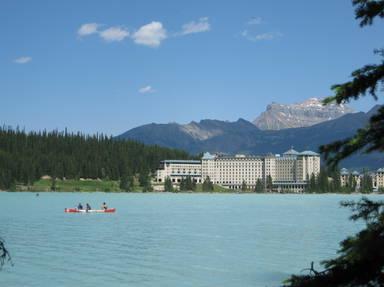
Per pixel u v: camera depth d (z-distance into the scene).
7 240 87.44
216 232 104.25
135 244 83.94
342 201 14.70
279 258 69.19
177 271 59.34
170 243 85.31
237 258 68.75
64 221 131.12
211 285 52.41
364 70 12.46
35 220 133.88
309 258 68.94
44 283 52.53
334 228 112.56
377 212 13.55
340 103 12.72
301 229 110.38
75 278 55.09
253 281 54.25
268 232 104.31
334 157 13.07
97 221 131.62
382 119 12.66
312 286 12.81
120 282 53.53
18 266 61.38
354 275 12.52
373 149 12.70
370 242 12.22
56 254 71.56
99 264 63.59
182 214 161.88
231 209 191.75
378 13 12.19
